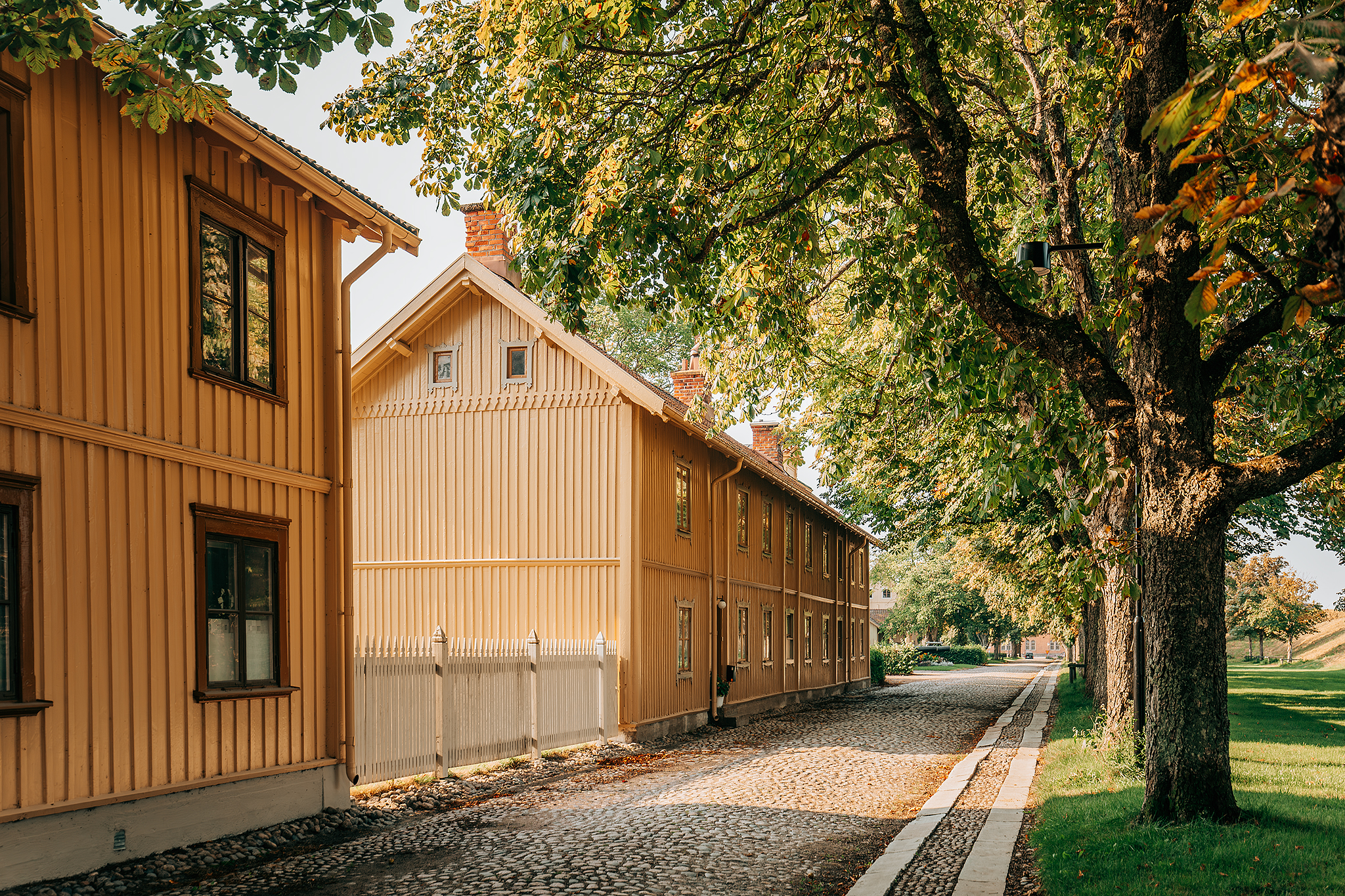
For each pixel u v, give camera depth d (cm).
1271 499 2348
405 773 1220
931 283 952
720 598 2330
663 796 1155
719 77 988
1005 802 1041
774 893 717
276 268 1058
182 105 677
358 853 865
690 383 2377
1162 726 763
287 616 1030
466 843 894
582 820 999
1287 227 739
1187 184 327
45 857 733
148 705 837
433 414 1991
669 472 2056
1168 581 756
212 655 928
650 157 877
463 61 1030
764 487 2758
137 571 836
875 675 4359
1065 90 1173
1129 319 773
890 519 2541
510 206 970
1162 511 754
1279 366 873
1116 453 799
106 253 826
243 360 998
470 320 1989
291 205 1092
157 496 866
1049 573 2064
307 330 1110
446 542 1953
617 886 726
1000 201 1166
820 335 1645
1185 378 749
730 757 1565
